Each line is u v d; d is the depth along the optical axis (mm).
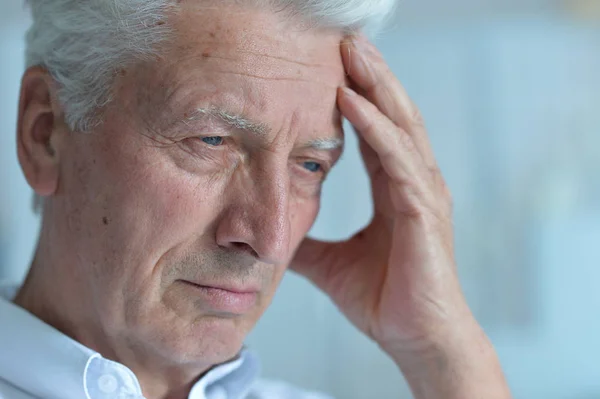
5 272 2238
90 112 958
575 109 2191
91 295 987
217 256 958
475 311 2225
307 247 1332
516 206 2205
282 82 935
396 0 1114
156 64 918
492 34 2197
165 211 933
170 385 1080
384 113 1157
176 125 915
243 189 951
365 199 2172
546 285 2217
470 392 1182
